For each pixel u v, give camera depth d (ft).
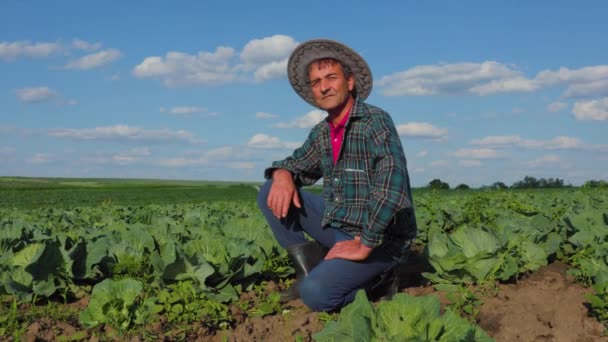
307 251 17.10
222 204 55.83
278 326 14.83
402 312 10.36
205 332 14.55
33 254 17.15
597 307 14.26
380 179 14.08
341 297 15.05
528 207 31.63
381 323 10.24
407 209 14.90
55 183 274.98
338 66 14.93
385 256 15.11
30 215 41.96
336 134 15.51
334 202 15.78
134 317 14.62
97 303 14.49
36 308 15.79
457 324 10.19
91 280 17.95
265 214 17.30
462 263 16.25
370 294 16.06
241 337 14.25
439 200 43.80
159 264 16.46
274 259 19.13
